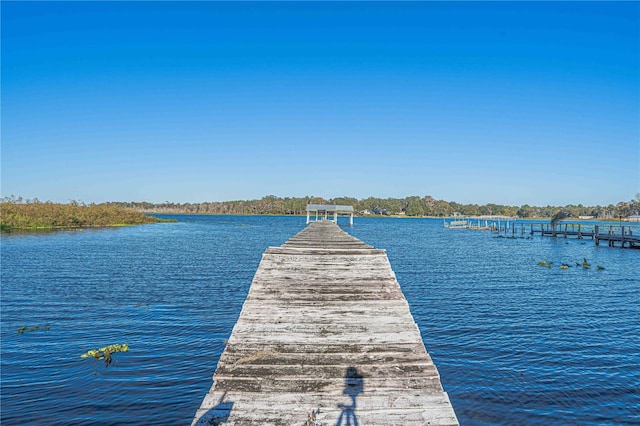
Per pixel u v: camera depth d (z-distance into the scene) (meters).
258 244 46.78
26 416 8.14
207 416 4.10
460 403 8.89
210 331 13.59
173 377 10.00
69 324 14.23
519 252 42.25
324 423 4.04
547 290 21.33
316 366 4.94
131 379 9.85
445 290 21.08
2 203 67.75
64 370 10.33
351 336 5.60
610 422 8.23
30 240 45.78
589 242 56.66
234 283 22.42
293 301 6.53
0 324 14.15
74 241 45.75
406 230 86.88
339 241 14.13
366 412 4.21
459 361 11.20
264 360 5.04
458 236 68.94
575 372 10.54
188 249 40.50
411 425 4.04
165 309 16.44
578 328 14.30
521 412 8.55
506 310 16.81
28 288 20.30
